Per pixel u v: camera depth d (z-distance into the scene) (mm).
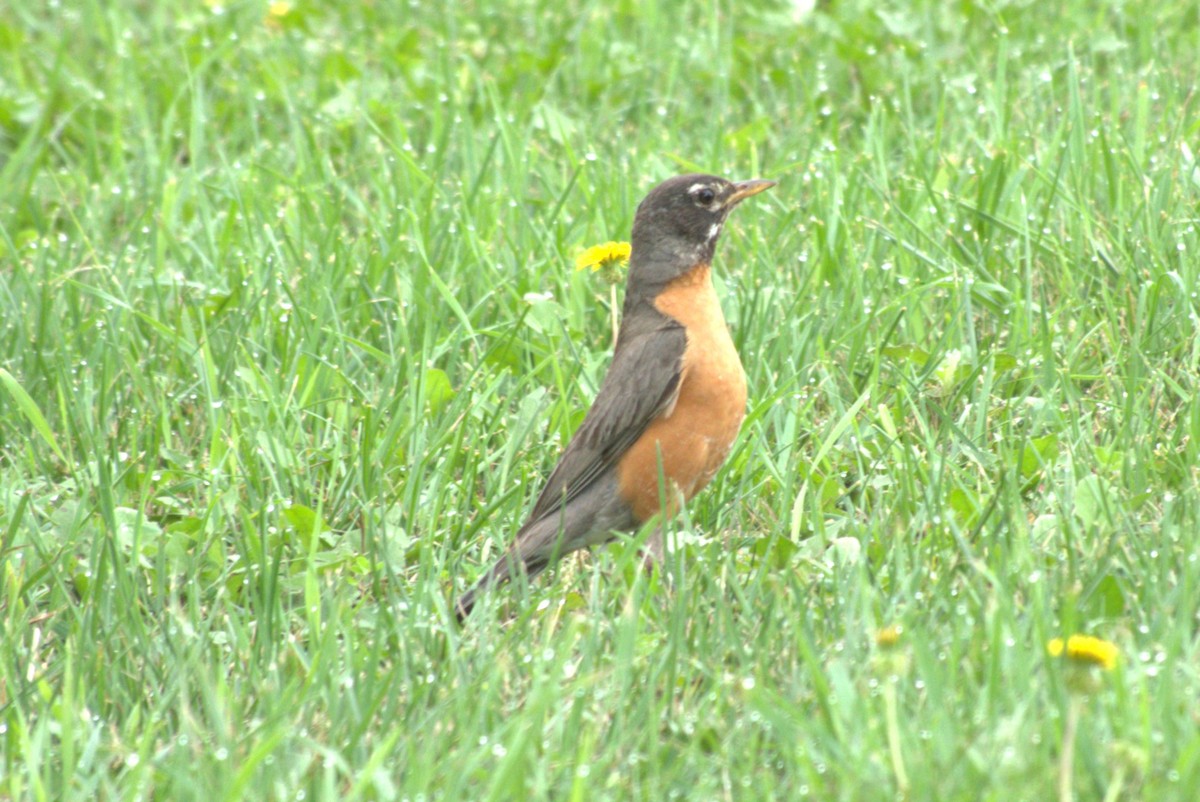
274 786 6699
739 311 11289
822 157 13398
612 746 6828
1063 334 10922
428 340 10992
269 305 11633
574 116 15508
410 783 6520
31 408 9977
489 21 17531
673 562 8531
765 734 7062
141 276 12570
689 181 9234
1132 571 8023
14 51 17172
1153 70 14273
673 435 9031
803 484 9406
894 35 16156
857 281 11469
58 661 8031
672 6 17125
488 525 9547
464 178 13820
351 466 9828
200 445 10609
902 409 10195
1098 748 6441
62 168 15539
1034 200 12383
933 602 7891
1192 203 11891
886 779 6344
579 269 11602
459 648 7914
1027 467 9570
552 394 11070
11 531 8930
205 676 7250
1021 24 16047
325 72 16266
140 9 18734
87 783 6855
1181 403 10172
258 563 8930
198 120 14789
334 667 7645
